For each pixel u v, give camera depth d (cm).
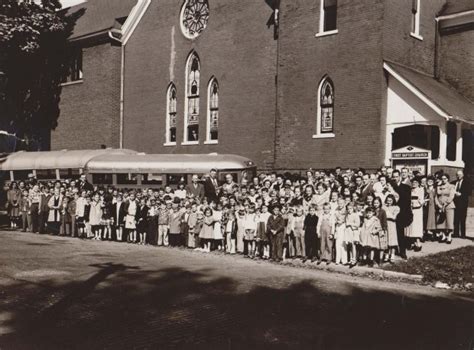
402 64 2323
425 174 2069
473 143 2322
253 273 1308
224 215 1714
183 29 3123
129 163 2538
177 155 2520
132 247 1775
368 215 1421
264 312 935
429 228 1777
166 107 3206
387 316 928
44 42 3725
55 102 3762
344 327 855
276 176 2117
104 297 1007
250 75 2766
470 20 2450
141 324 845
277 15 2602
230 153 2841
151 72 3288
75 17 3841
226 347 746
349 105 2288
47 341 750
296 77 2467
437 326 872
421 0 2455
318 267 1445
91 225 2031
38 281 1125
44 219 2198
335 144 2320
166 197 1895
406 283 1257
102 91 3459
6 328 803
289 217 1602
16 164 3020
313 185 1756
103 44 3472
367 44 2242
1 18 3400
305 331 830
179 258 1531
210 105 2988
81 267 1309
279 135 2517
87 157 2738
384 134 2216
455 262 1422
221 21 2917
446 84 2508
